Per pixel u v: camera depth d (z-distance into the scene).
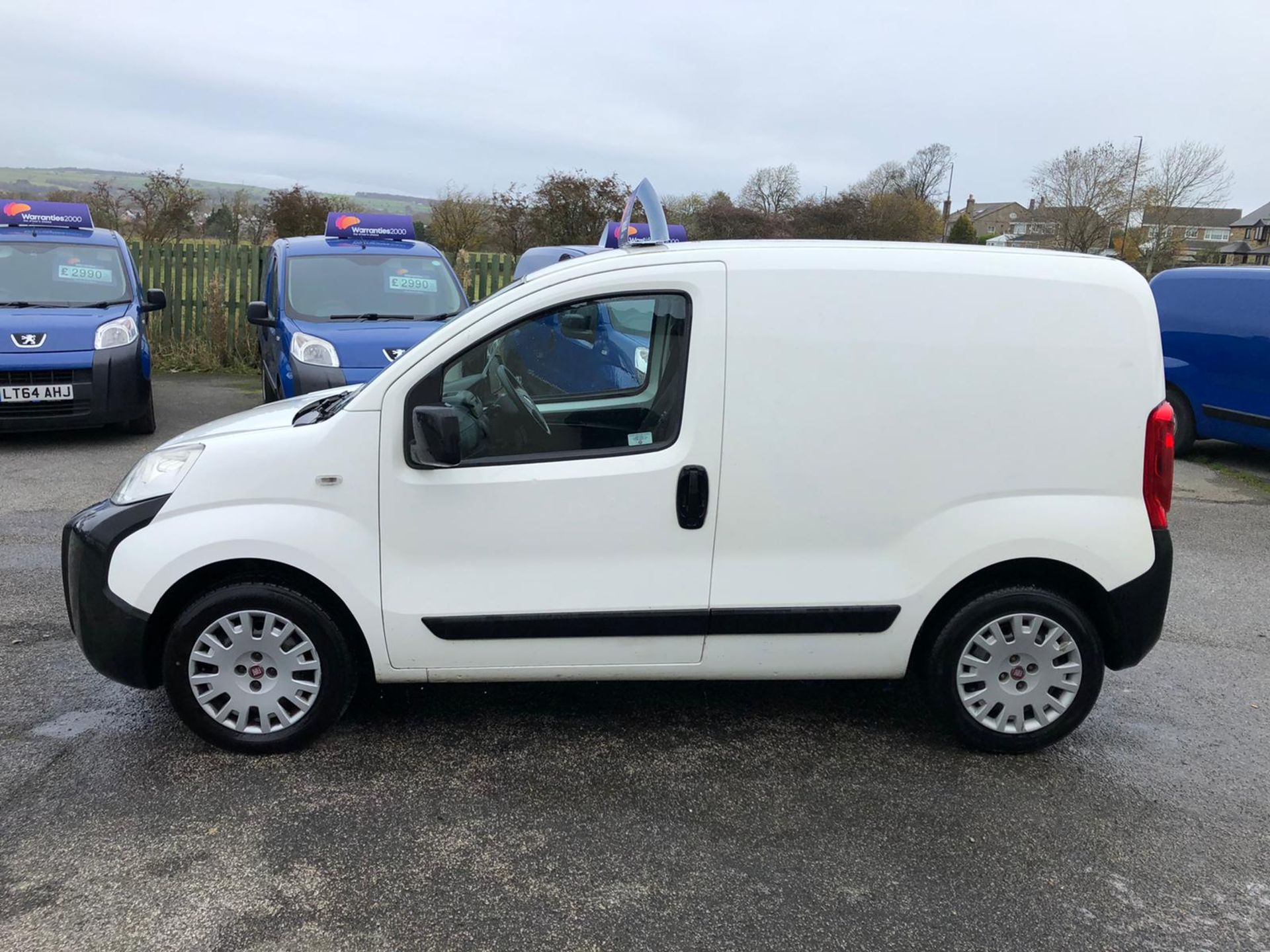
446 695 4.11
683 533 3.44
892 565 3.52
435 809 3.25
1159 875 2.99
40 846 2.99
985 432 3.46
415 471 3.39
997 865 3.03
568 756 3.63
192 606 3.44
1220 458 9.79
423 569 3.44
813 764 3.62
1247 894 2.91
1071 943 2.68
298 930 2.65
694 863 3.00
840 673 3.64
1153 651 4.83
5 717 3.82
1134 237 38.50
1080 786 3.51
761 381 3.38
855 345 3.40
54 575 5.38
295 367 7.65
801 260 3.39
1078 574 3.57
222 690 3.50
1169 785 3.53
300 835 3.08
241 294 14.24
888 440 3.44
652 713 4.00
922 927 2.73
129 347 8.75
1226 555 6.51
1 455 8.34
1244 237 85.75
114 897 2.76
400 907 2.76
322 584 3.49
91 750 3.58
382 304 8.66
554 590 3.46
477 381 3.42
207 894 2.79
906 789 3.46
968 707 3.65
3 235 9.48
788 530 3.46
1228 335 9.09
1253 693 4.35
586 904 2.80
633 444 3.43
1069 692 3.63
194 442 3.55
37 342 8.29
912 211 41.97
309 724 3.55
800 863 3.01
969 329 3.42
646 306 3.40
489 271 14.83
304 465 3.39
